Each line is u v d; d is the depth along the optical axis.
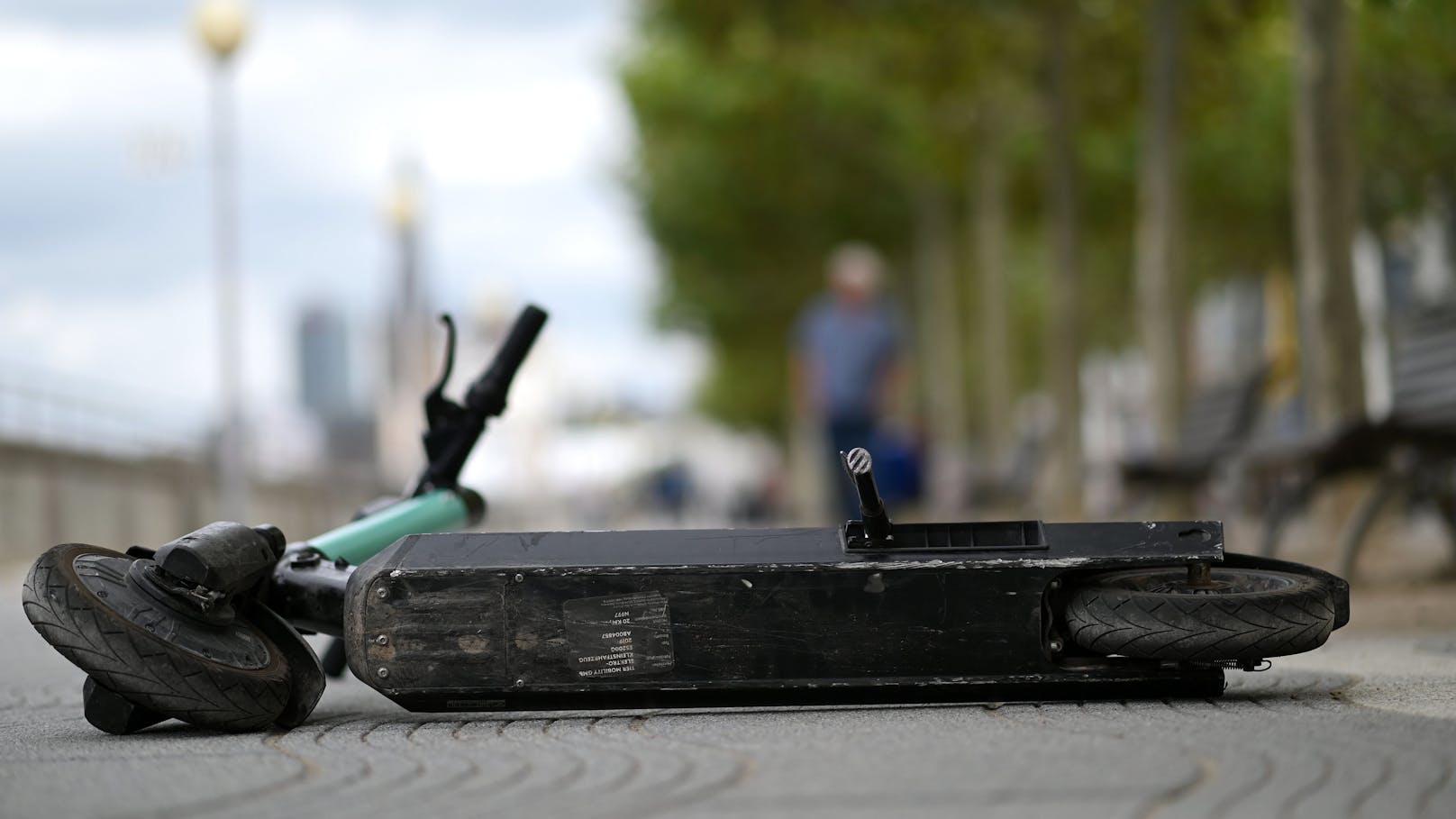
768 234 34.84
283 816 2.73
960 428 32.25
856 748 3.35
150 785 3.10
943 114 26.70
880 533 3.87
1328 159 10.67
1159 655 3.75
